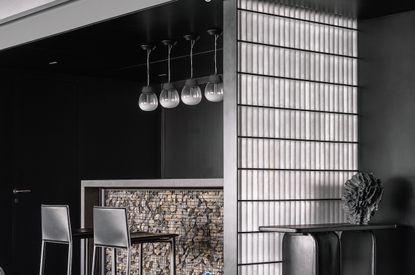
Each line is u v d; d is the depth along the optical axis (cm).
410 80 427
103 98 768
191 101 583
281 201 409
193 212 514
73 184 729
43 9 529
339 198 444
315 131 434
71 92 738
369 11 436
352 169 455
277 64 414
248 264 387
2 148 674
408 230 422
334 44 450
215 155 777
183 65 696
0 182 668
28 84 702
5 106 681
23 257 679
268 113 406
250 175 394
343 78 454
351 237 429
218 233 494
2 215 667
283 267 394
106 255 605
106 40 557
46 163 707
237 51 388
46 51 602
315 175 431
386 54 445
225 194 387
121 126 784
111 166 768
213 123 784
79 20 495
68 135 730
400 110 433
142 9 443
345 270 432
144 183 529
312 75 435
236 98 385
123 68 705
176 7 453
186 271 516
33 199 693
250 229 392
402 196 427
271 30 412
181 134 823
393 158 435
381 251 438
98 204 611
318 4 420
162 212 540
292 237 388
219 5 448
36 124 704
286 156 414
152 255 555
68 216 484
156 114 827
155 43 575
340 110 451
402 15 436
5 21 570
